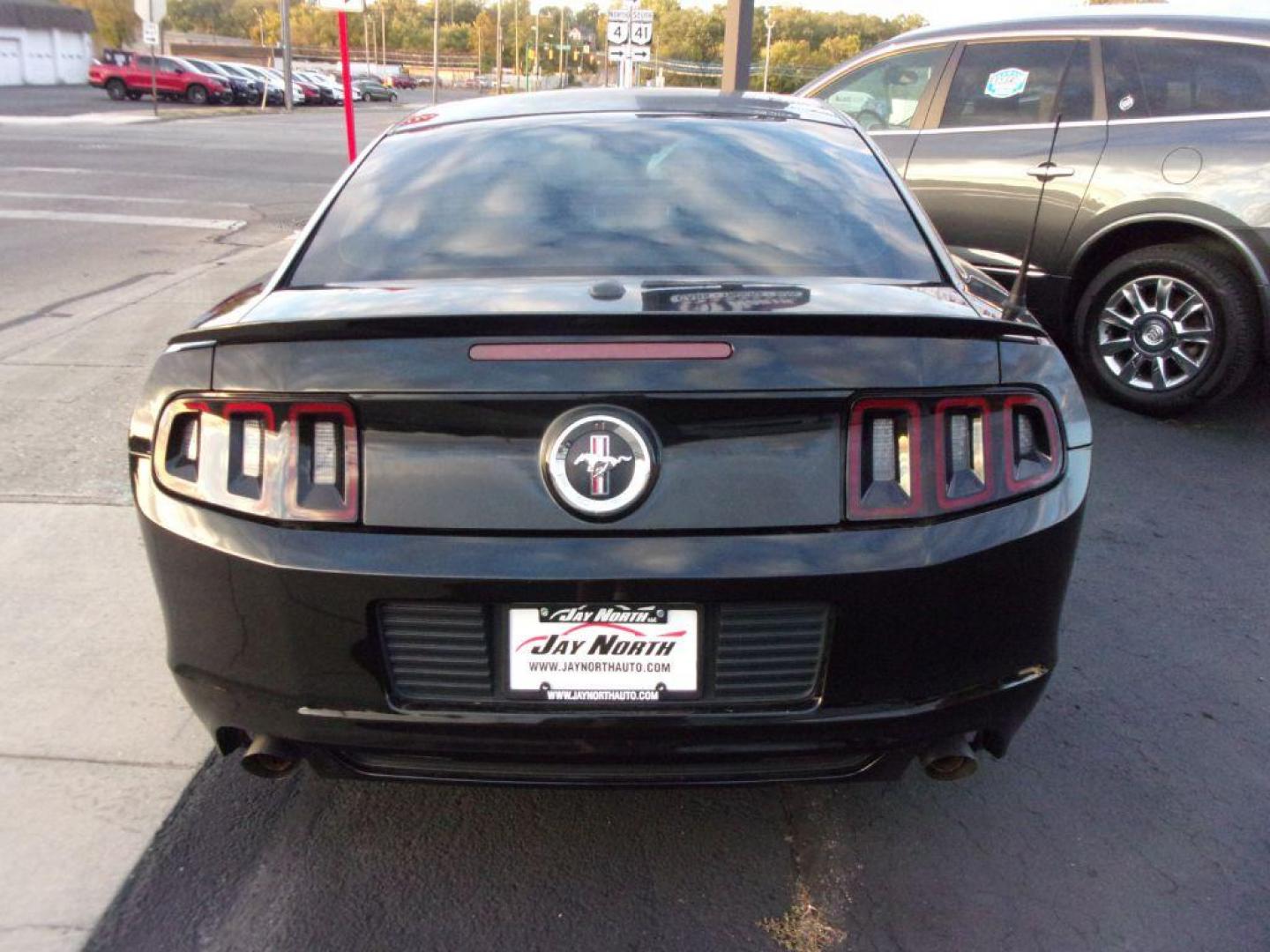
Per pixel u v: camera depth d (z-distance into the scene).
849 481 2.04
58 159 18.73
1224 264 5.32
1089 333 5.84
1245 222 5.12
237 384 2.09
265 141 24.30
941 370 2.09
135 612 3.60
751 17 10.27
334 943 2.27
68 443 5.04
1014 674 2.23
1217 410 5.97
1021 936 2.31
